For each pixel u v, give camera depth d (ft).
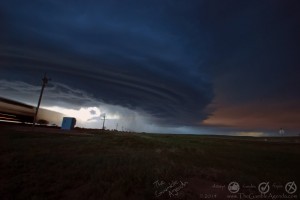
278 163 71.97
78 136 112.16
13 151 48.42
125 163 44.80
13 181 26.94
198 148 111.75
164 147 101.55
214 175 41.27
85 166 38.96
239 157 82.99
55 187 26.07
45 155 45.73
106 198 23.71
